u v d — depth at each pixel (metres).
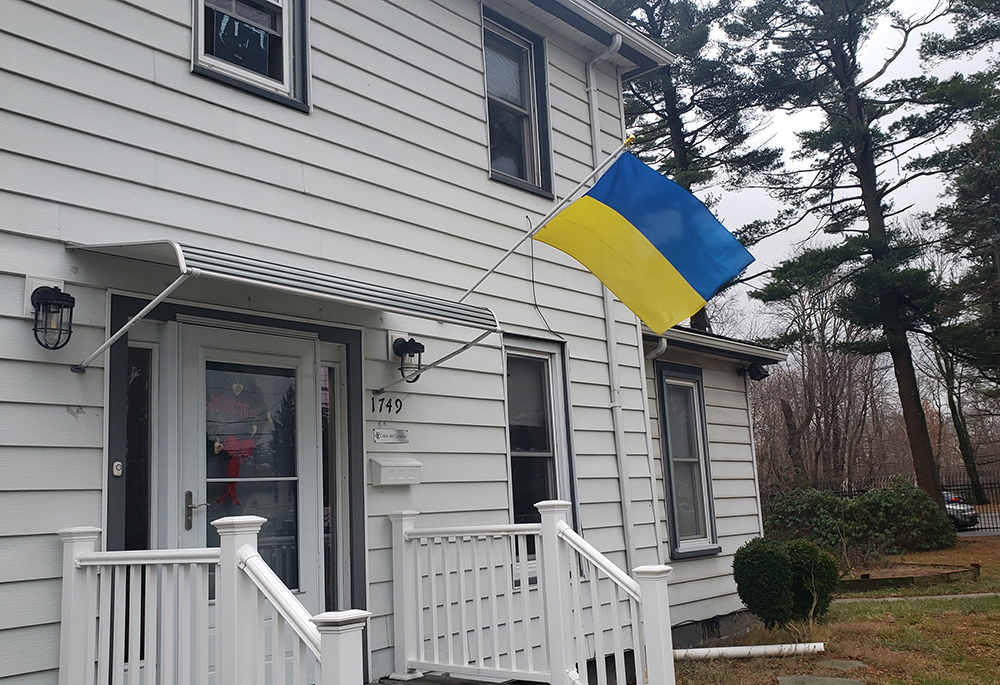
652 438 9.73
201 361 5.06
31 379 4.29
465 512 6.52
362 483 5.79
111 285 4.67
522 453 7.29
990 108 22.03
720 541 10.56
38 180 4.47
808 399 30.23
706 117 22.28
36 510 4.22
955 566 15.57
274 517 5.34
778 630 8.91
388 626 5.77
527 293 7.46
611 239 5.90
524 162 7.95
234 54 5.57
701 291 5.76
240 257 4.38
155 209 4.93
